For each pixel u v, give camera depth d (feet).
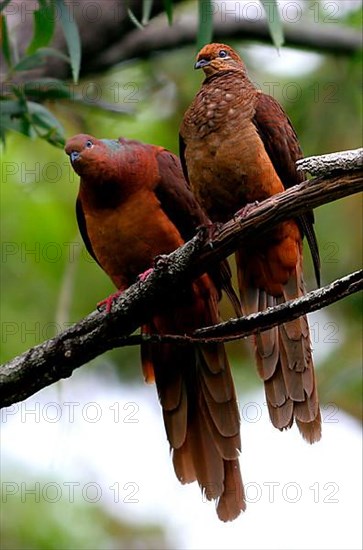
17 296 51.85
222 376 34.14
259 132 33.86
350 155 27.40
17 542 47.98
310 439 32.55
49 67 45.09
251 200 33.58
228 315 50.21
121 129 52.39
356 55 49.75
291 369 32.91
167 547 51.55
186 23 48.52
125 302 30.68
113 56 47.80
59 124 38.09
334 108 50.78
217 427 33.96
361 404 50.21
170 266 29.94
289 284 34.12
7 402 31.81
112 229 35.24
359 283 29.07
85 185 35.06
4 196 51.85
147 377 35.24
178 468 33.96
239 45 50.96
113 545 51.06
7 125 37.70
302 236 35.01
